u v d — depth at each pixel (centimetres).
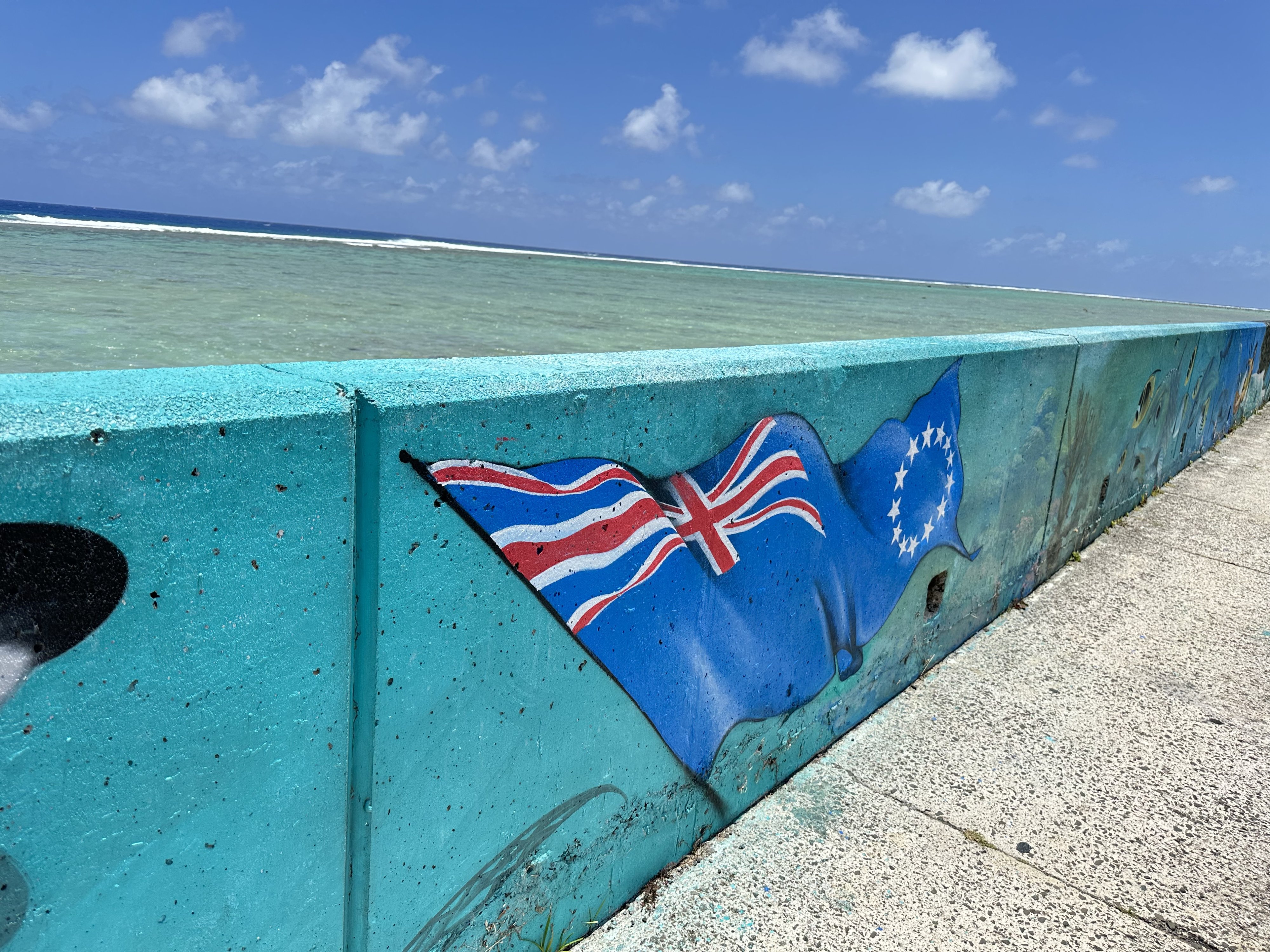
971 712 286
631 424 154
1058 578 423
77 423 83
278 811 112
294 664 109
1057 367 345
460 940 148
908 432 252
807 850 210
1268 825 235
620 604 162
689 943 178
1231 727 287
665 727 185
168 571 93
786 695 227
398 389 113
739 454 185
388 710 121
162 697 96
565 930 174
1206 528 524
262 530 101
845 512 231
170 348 267
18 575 81
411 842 131
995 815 231
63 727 88
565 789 161
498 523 131
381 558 114
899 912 192
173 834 101
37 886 90
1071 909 198
